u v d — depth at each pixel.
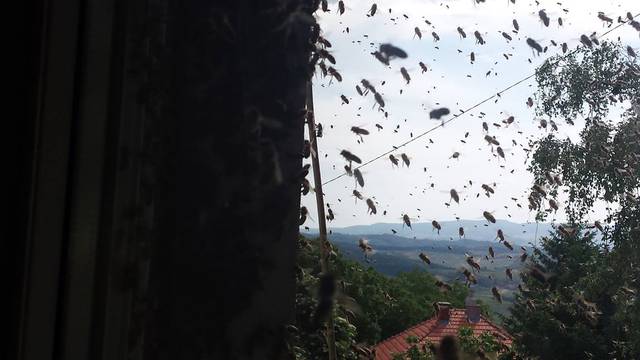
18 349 0.19
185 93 0.23
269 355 0.23
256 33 0.23
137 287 0.22
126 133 0.21
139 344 0.22
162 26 0.22
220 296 0.22
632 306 1.67
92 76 0.21
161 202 0.22
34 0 0.20
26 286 0.20
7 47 0.20
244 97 0.23
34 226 0.20
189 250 0.22
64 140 0.20
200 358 0.22
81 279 0.21
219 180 0.22
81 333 0.21
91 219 0.21
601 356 2.06
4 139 0.20
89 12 0.21
